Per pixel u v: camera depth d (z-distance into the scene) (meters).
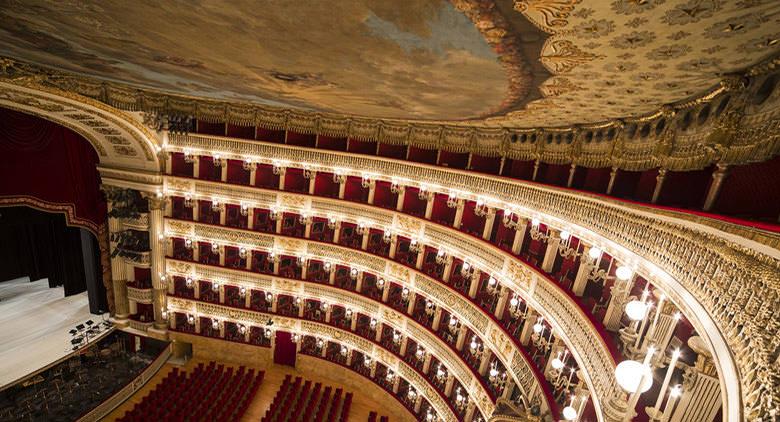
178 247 25.05
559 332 11.23
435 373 20.58
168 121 19.34
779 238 3.36
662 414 6.19
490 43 4.38
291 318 24.73
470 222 18.97
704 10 3.23
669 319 7.71
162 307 25.02
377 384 23.11
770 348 3.23
